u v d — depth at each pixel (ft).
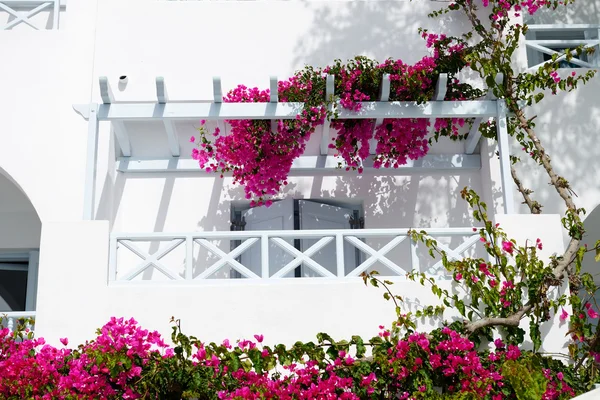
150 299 18.33
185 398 17.15
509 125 22.11
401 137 23.49
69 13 25.22
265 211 25.16
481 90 23.70
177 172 24.99
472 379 17.26
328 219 25.11
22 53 24.66
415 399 17.15
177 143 24.31
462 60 22.97
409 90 22.07
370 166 24.93
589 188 24.14
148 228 24.58
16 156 23.86
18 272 27.63
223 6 25.72
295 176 25.16
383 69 22.22
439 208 25.00
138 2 25.57
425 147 23.88
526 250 18.97
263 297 18.42
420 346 17.53
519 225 19.44
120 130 23.76
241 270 18.99
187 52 25.34
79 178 23.79
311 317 18.34
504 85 21.68
